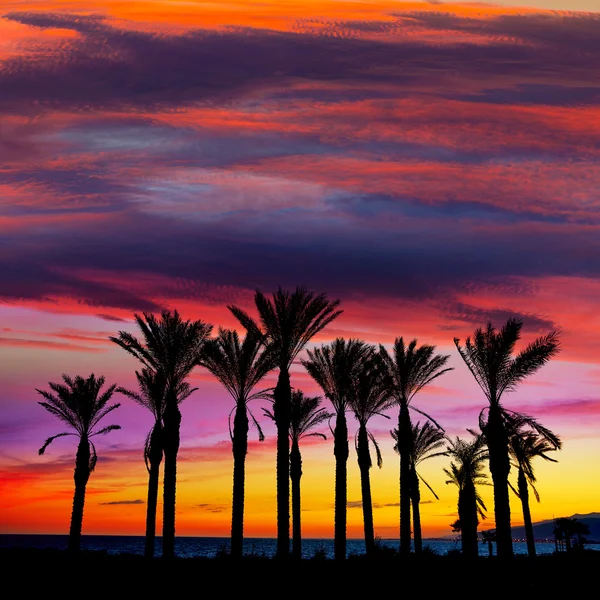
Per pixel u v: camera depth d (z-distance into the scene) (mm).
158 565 40656
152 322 41156
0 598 30078
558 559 50562
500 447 37531
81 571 37375
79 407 48656
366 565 42156
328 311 39000
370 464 45375
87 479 48438
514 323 37562
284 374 38844
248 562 42781
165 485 39594
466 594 33656
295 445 51562
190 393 42625
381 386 45156
